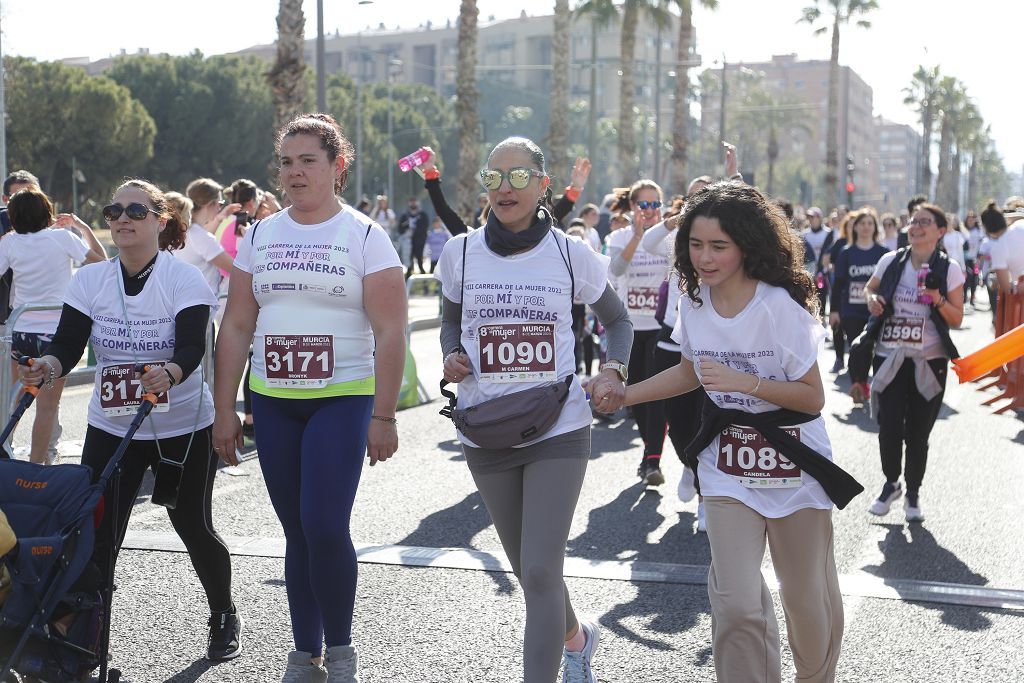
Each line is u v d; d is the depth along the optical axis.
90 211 53.03
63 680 3.52
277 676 4.24
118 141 50.38
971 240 27.16
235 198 9.40
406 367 11.05
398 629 4.75
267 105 58.28
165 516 6.49
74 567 3.49
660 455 7.61
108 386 4.20
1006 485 7.80
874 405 6.75
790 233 3.46
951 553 6.07
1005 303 12.07
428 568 5.61
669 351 7.13
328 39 146.62
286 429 3.99
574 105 115.12
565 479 3.68
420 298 24.25
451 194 92.12
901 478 7.99
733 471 3.46
